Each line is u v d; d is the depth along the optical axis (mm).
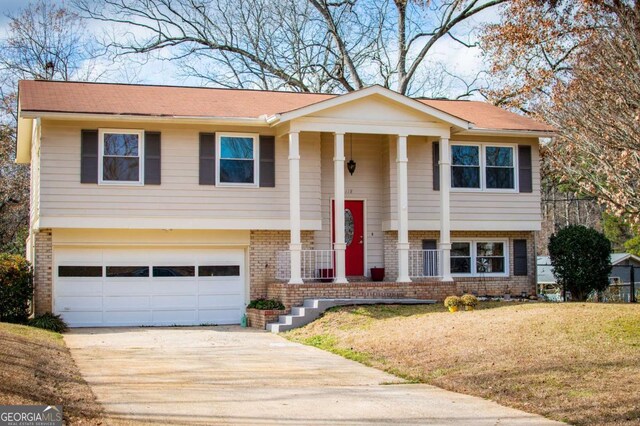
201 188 22875
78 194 21875
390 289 22688
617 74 16234
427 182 25016
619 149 15594
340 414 10594
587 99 16969
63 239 22141
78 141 21969
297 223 22438
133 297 22781
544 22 30922
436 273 24922
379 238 25297
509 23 32156
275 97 26312
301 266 24047
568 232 25766
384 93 23062
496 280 25969
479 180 25500
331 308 21359
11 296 20734
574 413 10305
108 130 22219
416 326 17812
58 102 22172
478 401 11500
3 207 38625
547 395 11289
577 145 17391
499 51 33219
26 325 20469
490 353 14156
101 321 22484
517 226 25688
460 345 15141
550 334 14875
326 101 22516
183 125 22828
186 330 21438
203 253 23453
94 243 22359
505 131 24875
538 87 31422
